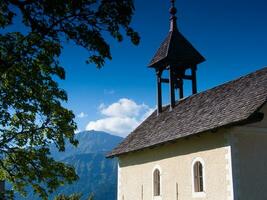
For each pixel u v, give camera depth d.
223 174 17.89
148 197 23.94
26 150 10.48
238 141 17.75
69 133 10.62
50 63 9.62
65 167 10.59
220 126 17.72
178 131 21.89
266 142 18.28
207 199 18.80
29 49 9.26
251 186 17.45
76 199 25.20
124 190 26.62
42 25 8.80
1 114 9.95
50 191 10.34
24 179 10.33
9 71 9.32
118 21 8.73
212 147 18.91
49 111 10.27
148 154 24.55
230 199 17.19
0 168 10.45
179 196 21.03
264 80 19.50
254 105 17.31
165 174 22.50
